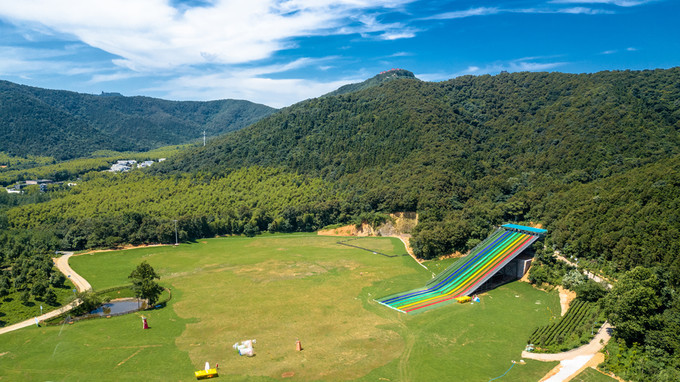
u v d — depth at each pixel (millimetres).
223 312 107500
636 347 79250
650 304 80125
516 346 87812
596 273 117062
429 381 74375
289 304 112938
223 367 79312
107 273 144875
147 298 113938
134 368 79125
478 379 74938
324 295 120062
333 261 158375
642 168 149875
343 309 109125
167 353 85125
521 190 193000
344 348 87062
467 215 173500
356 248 179750
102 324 100562
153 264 156500
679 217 108125
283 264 154500
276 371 77812
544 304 111812
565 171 191875
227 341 90625
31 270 123250
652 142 181625
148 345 88875
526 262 132250
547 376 75312
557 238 140000
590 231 127750
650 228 111062
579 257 129000
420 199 191125
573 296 111438
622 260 111375
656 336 77812
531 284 126812
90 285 131250
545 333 92250
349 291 123562
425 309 109188
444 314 105625
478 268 130250
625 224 119125
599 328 90875
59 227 186125
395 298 117500
